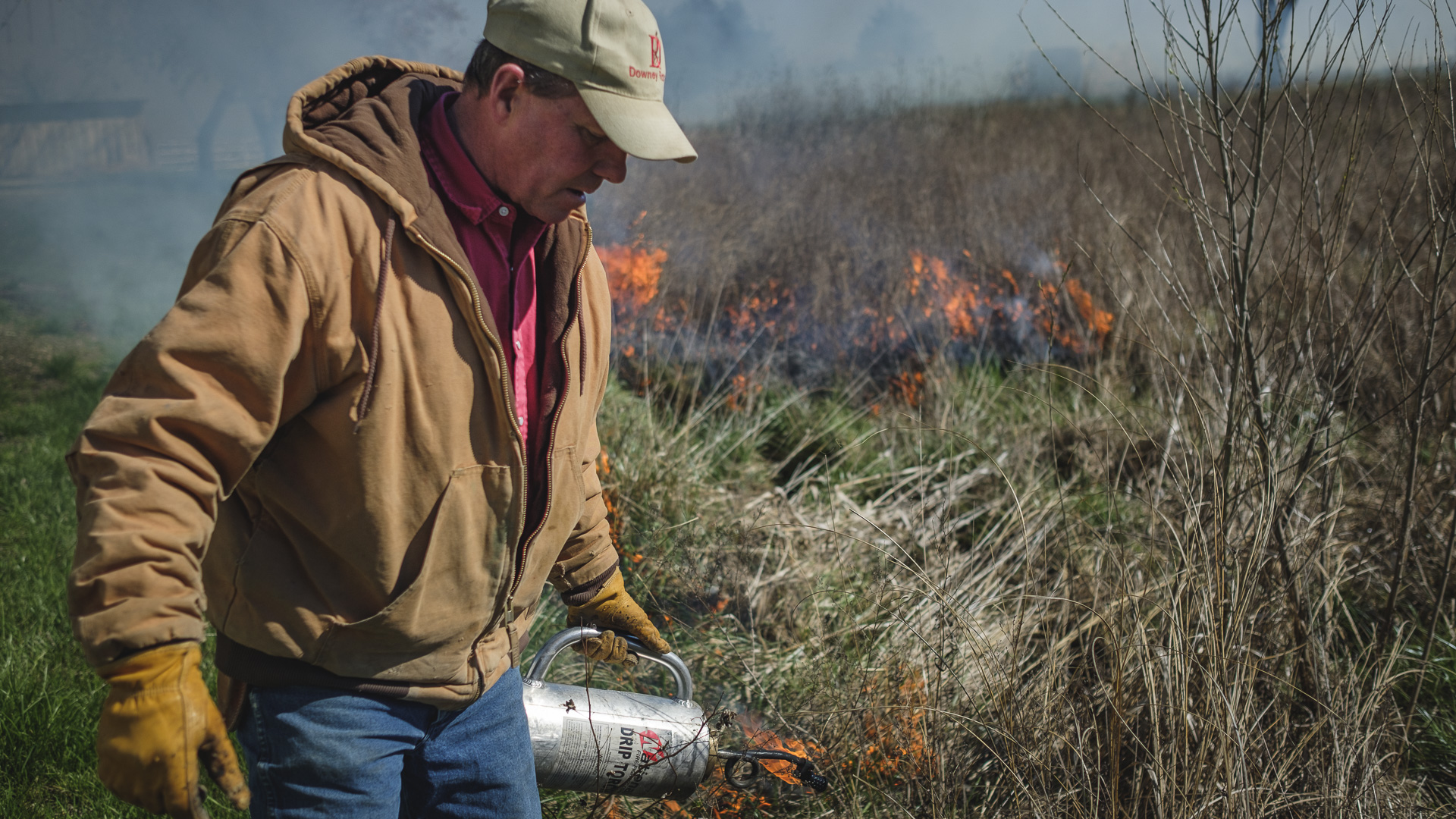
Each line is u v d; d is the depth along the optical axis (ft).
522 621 5.33
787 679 8.82
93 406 17.66
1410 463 8.52
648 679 8.96
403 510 4.34
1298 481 8.39
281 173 4.09
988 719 7.77
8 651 8.89
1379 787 7.11
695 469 12.84
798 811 7.52
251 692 4.60
